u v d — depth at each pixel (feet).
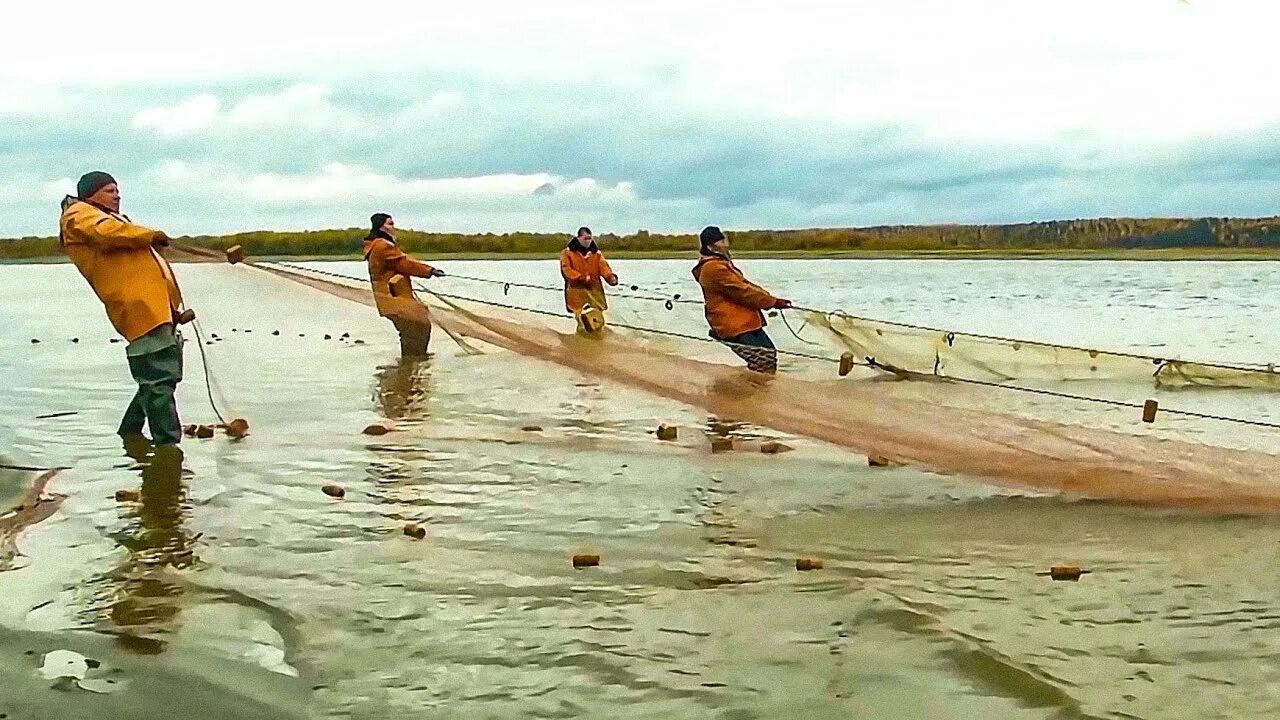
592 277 44.19
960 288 121.29
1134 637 14.40
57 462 25.54
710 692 12.76
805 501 21.85
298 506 21.52
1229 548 18.39
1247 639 14.34
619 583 16.72
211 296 39.63
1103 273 166.20
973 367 35.53
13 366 47.50
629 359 32.17
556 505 21.61
